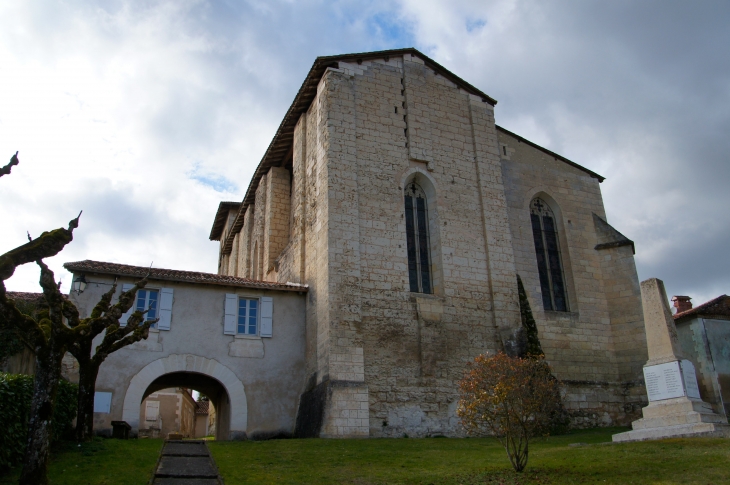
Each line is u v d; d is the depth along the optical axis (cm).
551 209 3216
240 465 1539
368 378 2331
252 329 2469
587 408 2798
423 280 2662
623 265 3092
